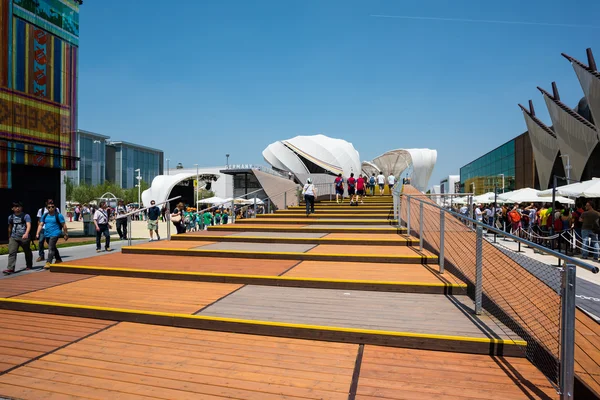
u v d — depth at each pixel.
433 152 51.34
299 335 4.23
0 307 5.41
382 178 25.03
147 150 102.50
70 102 18.80
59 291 5.86
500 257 6.24
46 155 17.42
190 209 23.62
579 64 28.22
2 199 16.38
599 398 3.12
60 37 18.17
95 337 4.31
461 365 3.53
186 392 3.10
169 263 7.62
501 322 4.29
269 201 26.31
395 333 3.96
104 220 12.69
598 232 13.13
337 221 12.96
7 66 15.48
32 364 3.63
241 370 3.47
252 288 5.98
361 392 3.05
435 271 6.57
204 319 4.53
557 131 35.31
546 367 3.38
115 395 3.06
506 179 61.62
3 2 15.28
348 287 5.84
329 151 44.50
